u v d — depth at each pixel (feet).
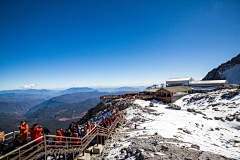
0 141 34.17
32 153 30.83
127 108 146.82
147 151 40.14
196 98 179.11
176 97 197.36
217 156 38.40
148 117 108.58
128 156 39.78
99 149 50.26
